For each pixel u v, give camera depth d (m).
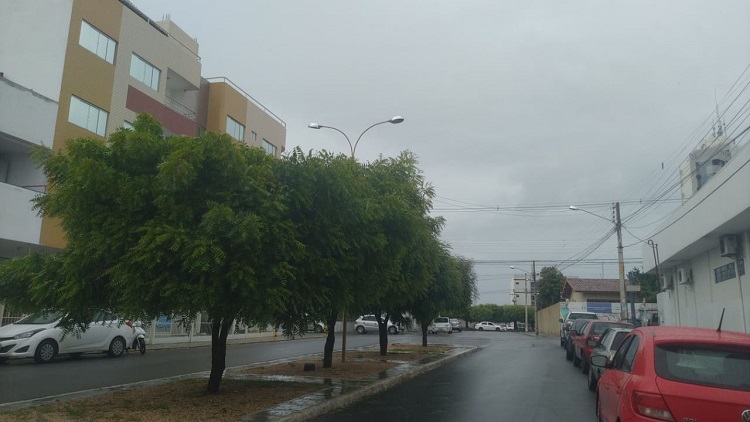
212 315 10.04
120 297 9.52
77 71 25.20
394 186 15.89
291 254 9.62
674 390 5.37
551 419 10.01
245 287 9.02
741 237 21.36
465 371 18.25
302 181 10.21
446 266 24.95
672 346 5.86
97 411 9.60
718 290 24.75
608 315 48.53
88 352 19.31
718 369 5.54
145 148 9.52
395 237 12.61
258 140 41.38
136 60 29.12
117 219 9.06
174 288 8.77
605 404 7.20
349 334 51.47
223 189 9.39
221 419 9.22
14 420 8.67
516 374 17.33
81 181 9.02
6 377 14.20
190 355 22.41
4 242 21.48
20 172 23.25
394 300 17.84
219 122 36.91
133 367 17.38
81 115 25.42
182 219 8.94
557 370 18.58
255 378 14.57
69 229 9.86
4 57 24.73
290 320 11.21
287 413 9.80
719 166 26.20
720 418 5.16
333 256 10.88
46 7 25.06
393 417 10.25
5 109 20.98
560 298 77.88
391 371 16.70
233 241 8.86
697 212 23.22
